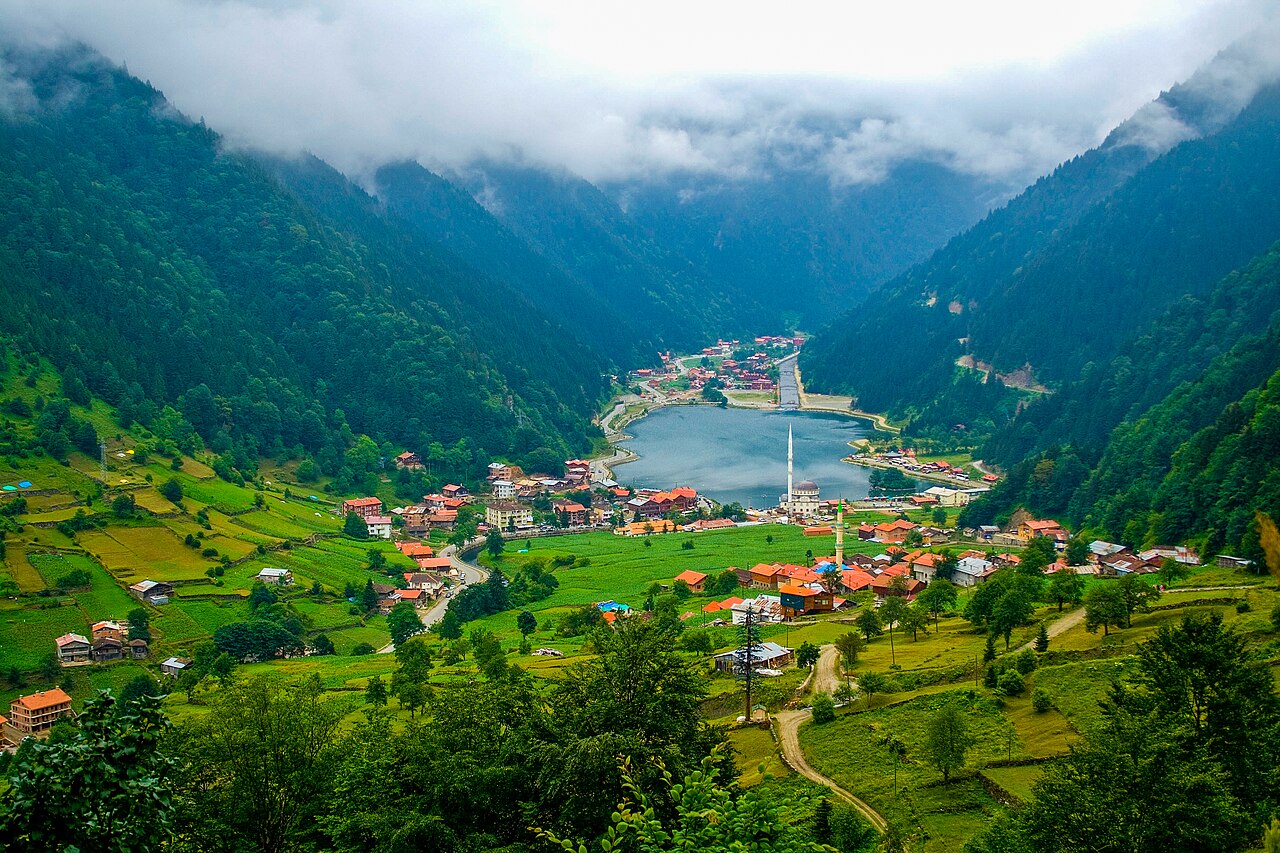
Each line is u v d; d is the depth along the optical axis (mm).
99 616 165625
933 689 109812
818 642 144000
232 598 183250
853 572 192250
